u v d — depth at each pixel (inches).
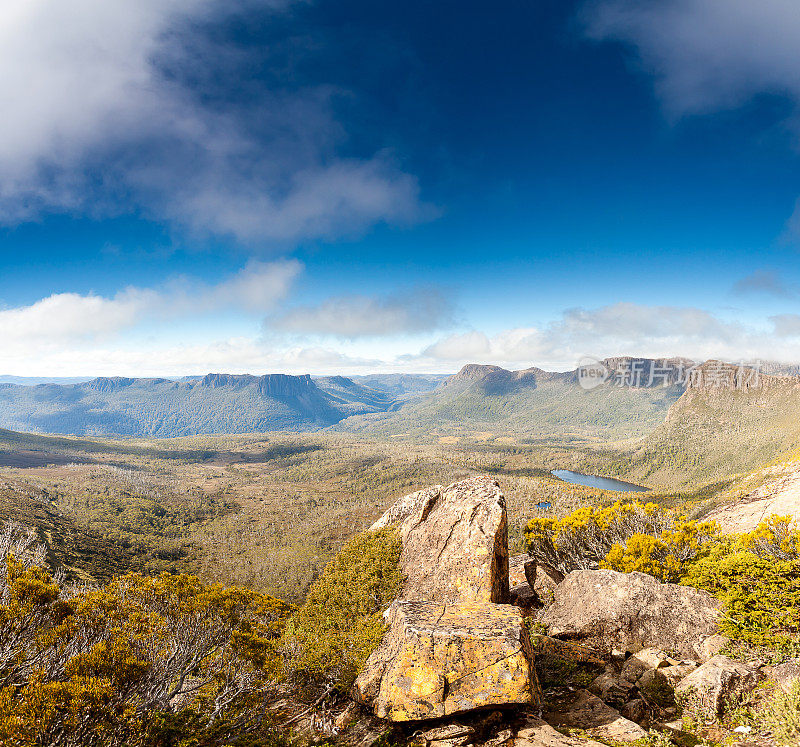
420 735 309.9
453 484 621.0
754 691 337.1
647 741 298.0
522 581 770.8
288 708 408.8
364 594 520.1
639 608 493.0
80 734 264.2
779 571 431.8
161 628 386.9
